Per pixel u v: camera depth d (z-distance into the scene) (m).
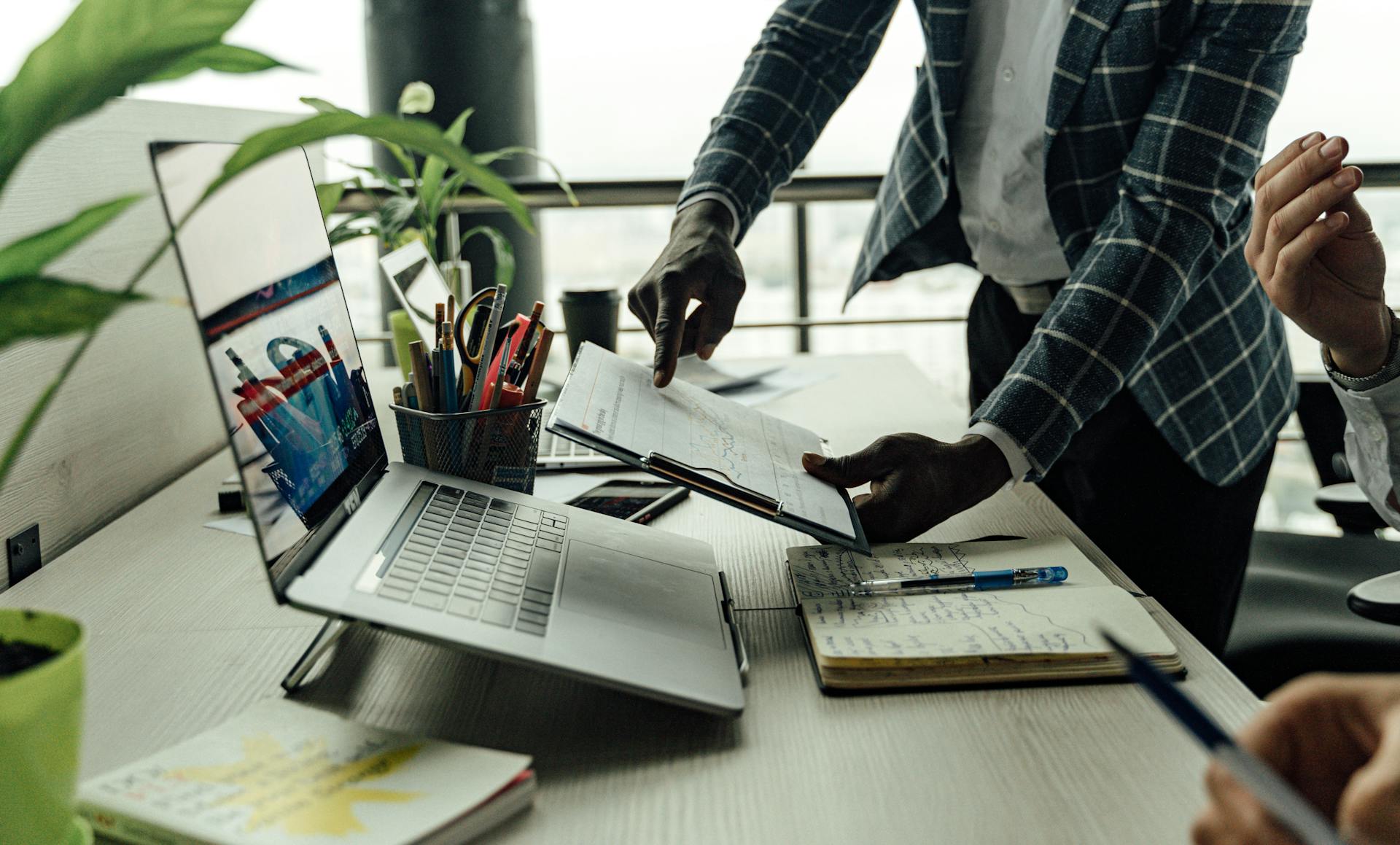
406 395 0.80
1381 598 0.81
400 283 1.13
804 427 1.15
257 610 0.71
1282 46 0.87
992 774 0.49
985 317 1.40
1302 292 0.82
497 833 0.45
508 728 0.55
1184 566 1.22
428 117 2.58
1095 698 0.57
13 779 0.36
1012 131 1.16
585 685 0.59
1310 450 1.31
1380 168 1.78
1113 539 1.25
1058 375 0.81
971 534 0.84
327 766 0.47
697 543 0.78
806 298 2.10
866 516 0.78
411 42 2.53
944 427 1.16
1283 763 0.37
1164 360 1.11
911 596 0.68
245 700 0.58
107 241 0.94
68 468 0.87
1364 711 0.36
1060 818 0.46
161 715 0.56
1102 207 1.09
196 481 1.04
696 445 0.75
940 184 1.22
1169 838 0.44
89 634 0.67
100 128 0.92
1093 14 1.00
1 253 0.37
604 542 0.71
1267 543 1.31
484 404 0.81
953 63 1.17
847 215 2.07
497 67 2.59
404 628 0.51
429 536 0.63
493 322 0.78
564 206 1.92
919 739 0.53
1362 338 0.87
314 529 0.57
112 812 0.42
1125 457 1.21
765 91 1.16
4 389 0.78
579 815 0.46
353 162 1.57
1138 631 0.61
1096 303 0.84
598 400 0.74
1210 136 0.87
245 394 0.54
